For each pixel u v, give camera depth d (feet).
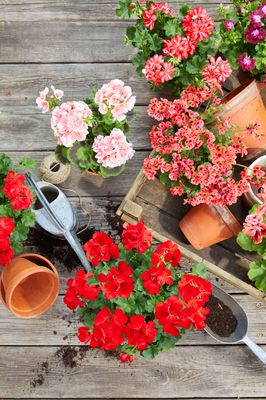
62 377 7.43
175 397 7.41
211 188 6.24
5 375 7.43
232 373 7.40
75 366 7.44
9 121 7.68
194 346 7.45
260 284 6.68
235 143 6.50
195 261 7.02
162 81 6.27
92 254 5.30
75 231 7.43
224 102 6.76
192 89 6.34
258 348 6.95
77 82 7.73
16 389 7.41
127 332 5.23
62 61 7.79
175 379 7.41
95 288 5.38
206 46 6.48
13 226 5.76
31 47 7.81
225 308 7.19
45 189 7.17
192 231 6.82
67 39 7.82
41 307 6.73
